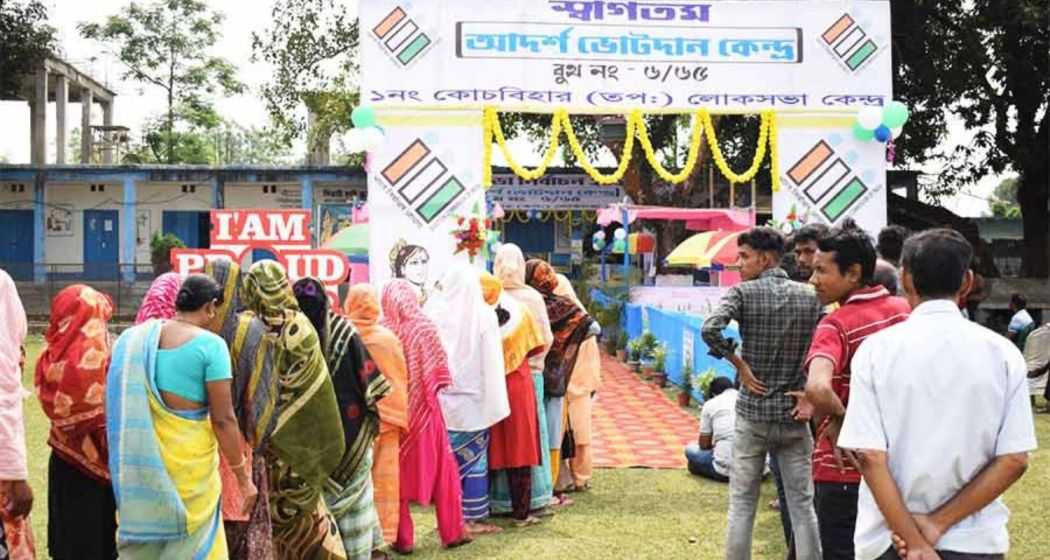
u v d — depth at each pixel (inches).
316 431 165.3
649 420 422.9
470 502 244.2
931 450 108.0
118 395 144.9
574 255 964.6
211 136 1680.6
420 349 224.4
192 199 1085.1
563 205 899.4
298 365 163.3
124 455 143.6
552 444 270.2
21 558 169.5
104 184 1087.0
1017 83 777.6
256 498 158.6
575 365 281.6
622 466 324.8
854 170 401.4
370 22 383.9
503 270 257.8
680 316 505.7
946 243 112.1
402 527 224.4
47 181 1073.5
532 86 389.7
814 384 142.3
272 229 286.8
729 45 396.8
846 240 151.9
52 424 172.4
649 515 261.0
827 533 153.3
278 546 169.6
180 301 151.3
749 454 184.9
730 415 295.4
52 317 171.2
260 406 162.4
